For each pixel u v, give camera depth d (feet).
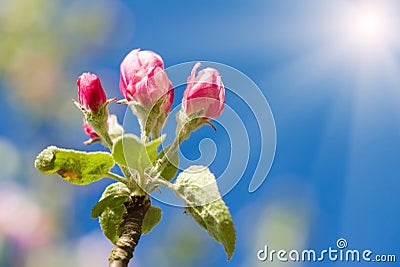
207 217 1.27
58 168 1.29
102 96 1.32
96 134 1.36
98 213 1.31
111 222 1.31
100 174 1.30
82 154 1.29
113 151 1.24
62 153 1.29
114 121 1.33
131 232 1.25
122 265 1.24
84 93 1.32
